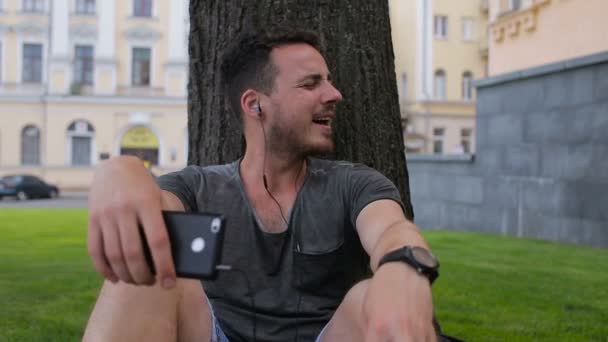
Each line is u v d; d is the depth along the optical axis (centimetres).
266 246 180
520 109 1041
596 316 426
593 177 884
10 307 453
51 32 3250
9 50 3238
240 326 180
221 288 180
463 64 3581
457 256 726
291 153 185
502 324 405
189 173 192
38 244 862
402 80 3628
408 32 3594
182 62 3334
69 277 577
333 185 181
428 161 1295
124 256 125
